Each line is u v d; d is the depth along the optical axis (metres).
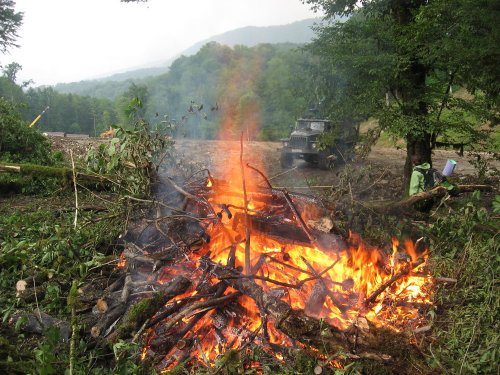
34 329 3.96
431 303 4.50
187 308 3.92
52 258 4.95
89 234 5.71
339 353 3.36
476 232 5.52
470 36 8.84
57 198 8.36
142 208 5.90
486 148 10.49
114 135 5.88
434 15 8.66
